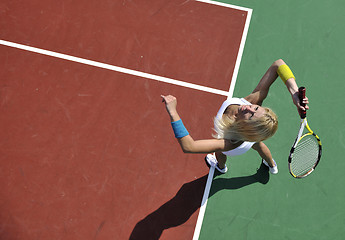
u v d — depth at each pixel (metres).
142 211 3.94
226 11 4.63
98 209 3.92
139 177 4.01
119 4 4.58
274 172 4.05
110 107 4.20
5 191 3.93
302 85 4.40
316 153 3.87
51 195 3.94
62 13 4.52
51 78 4.28
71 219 3.88
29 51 4.36
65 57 4.36
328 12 4.70
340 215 4.00
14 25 4.45
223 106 2.97
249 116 2.54
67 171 4.00
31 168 4.00
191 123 4.18
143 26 4.52
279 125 4.26
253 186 4.07
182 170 4.05
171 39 4.48
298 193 4.07
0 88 4.23
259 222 3.96
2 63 4.31
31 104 4.19
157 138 4.12
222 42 4.50
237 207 4.00
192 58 4.41
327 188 4.09
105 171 4.02
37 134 4.10
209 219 3.95
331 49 4.55
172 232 3.90
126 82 4.29
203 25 4.55
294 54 4.51
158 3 4.61
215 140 2.74
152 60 4.39
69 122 4.14
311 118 4.29
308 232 3.95
